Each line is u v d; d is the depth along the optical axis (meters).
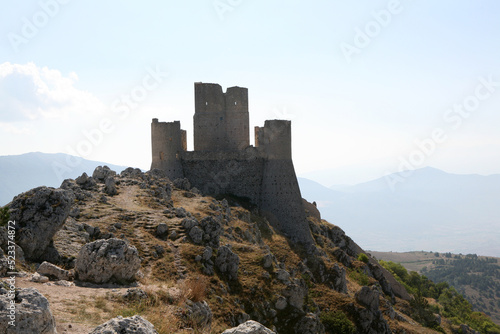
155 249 43.97
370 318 60.78
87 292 24.02
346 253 101.94
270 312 45.38
